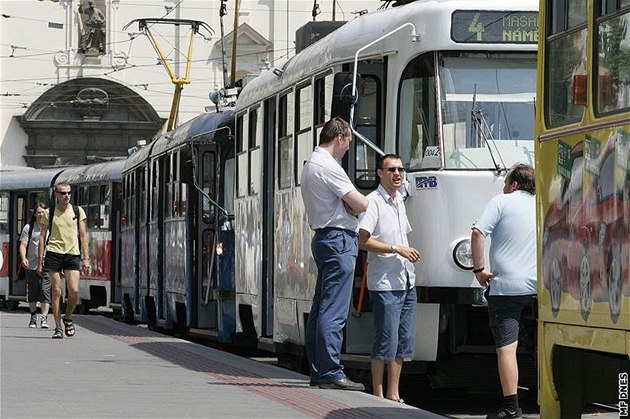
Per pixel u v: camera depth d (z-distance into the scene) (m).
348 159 23.09
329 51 24.14
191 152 35.72
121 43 112.19
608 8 13.72
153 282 43.22
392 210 20.73
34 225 40.50
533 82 22.02
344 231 20.80
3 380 22.31
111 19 112.06
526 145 21.72
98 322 43.91
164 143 41.94
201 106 112.25
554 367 14.87
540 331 15.23
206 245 37.06
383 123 22.83
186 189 37.59
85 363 26.17
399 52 22.42
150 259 44.12
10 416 17.08
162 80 112.38
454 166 21.64
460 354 22.03
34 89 111.75
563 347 14.83
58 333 34.69
